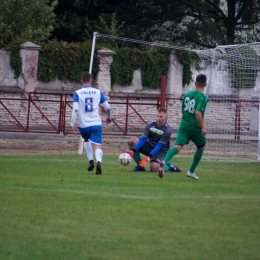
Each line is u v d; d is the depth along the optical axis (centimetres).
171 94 8906
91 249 1839
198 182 3372
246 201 2727
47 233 2025
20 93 7788
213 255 1806
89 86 3588
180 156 5256
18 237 1967
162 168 3341
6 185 3014
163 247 1883
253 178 3638
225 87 5444
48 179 3284
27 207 2448
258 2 10619
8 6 8344
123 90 8612
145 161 3706
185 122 3412
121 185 3128
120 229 2106
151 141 3847
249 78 5353
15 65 7756
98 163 3531
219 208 2536
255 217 2361
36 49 7831
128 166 4141
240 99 6016
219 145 6097
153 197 2769
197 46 10906
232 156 5281
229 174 3844
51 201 2588
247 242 1970
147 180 3372
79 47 8212
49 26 8812
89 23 9888
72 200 2625
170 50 8850
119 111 8419
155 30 10938
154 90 8838
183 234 2059
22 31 8462
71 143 6178
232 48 5147
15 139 6400
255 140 6431
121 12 10512
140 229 2116
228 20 11075
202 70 9156
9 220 2208
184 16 10875
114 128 8162
